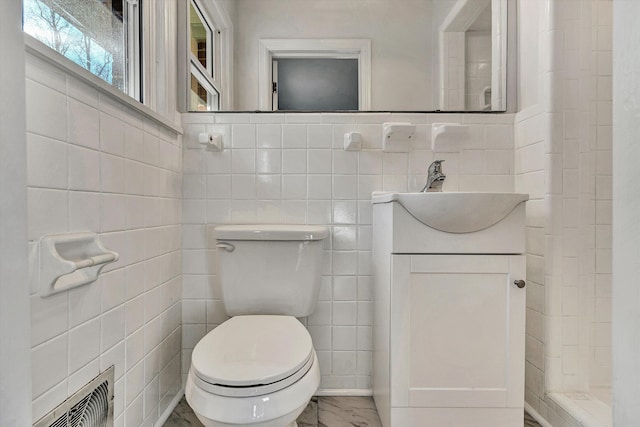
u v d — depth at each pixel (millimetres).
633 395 422
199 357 861
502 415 1070
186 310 1425
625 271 432
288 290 1242
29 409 480
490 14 1484
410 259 1067
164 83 1290
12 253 453
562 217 1233
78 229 775
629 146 427
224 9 1518
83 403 787
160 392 1215
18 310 462
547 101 1243
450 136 1382
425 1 1524
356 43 1533
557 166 1231
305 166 1434
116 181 935
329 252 1434
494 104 1483
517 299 1069
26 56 633
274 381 781
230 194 1434
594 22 1374
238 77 1514
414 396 1069
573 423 1105
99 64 1015
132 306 1020
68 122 746
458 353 1073
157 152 1197
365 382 1432
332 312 1433
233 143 1435
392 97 1509
